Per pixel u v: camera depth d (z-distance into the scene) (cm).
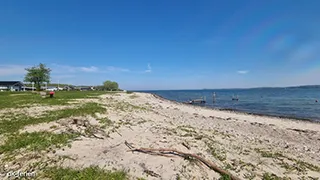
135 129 912
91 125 896
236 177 472
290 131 1293
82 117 1068
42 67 5984
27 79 5769
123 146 642
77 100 2273
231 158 613
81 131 794
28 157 502
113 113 1351
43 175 412
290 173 542
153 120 1255
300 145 950
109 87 9856
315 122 1683
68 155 532
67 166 461
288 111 2562
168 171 475
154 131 893
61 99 2344
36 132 739
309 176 531
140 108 1942
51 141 634
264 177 499
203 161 538
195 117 1750
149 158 548
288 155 730
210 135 938
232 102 4338
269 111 2608
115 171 450
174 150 592
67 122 920
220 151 670
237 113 2320
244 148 754
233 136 990
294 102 3734
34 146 579
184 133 915
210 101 4850
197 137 838
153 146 644
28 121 927
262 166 572
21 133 725
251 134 1137
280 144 924
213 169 511
